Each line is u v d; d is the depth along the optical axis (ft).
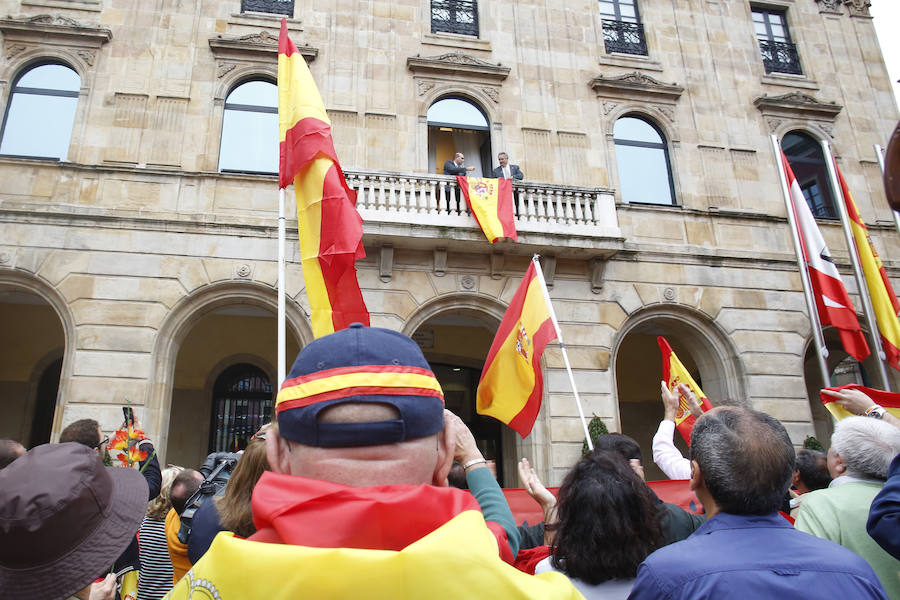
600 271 44.01
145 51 43.68
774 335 45.98
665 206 47.73
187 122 42.75
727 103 52.26
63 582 6.57
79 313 37.17
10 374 46.83
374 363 4.86
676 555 6.52
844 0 58.75
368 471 4.65
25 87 41.78
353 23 47.55
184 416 49.26
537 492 11.21
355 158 44.24
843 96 54.95
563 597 4.41
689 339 46.80
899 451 9.95
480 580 4.10
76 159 40.37
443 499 4.66
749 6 56.39
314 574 4.02
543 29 51.01
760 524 6.84
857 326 36.73
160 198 40.52
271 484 4.67
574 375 41.93
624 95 50.44
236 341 51.29
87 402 35.81
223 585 4.26
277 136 44.37
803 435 44.09
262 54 45.21
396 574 4.00
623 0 55.01
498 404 24.79
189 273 39.22
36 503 6.42
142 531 15.47
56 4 43.57
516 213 42.19
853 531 9.75
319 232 23.43
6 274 37.24
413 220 39.78
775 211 49.88
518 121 47.91
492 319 42.86
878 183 52.75
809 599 5.90
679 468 14.60
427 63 46.98
